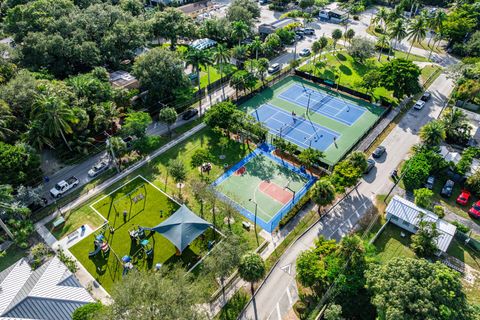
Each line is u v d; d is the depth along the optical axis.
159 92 79.75
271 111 85.56
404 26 114.31
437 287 35.66
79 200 60.59
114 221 56.75
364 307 41.69
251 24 121.25
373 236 53.66
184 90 83.38
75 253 51.41
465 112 81.94
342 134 77.88
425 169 61.84
